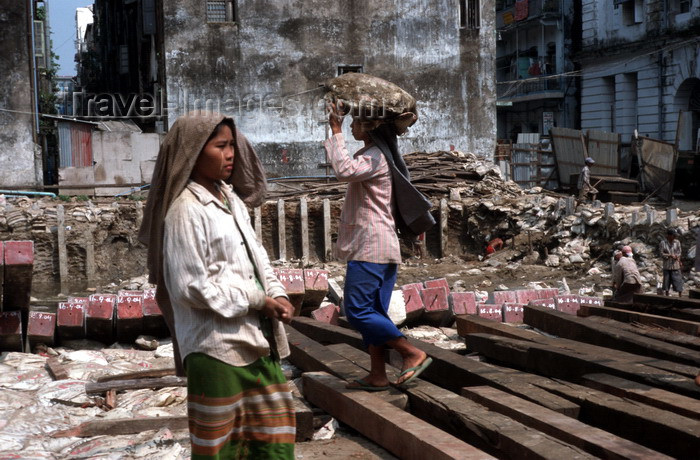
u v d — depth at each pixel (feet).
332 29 97.40
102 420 14.79
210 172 9.06
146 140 91.66
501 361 19.33
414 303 27.63
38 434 14.70
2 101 88.12
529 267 70.28
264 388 9.18
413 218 13.97
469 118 102.73
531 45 156.25
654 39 119.96
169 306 9.74
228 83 94.38
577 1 143.13
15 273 20.42
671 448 11.28
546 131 148.97
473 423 11.76
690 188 102.37
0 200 77.51
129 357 22.72
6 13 87.97
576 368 16.22
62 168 88.74
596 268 67.36
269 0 94.89
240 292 8.77
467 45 102.12
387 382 14.33
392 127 14.03
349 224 13.82
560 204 76.33
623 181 93.40
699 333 21.09
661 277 60.44
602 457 10.41
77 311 24.54
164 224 9.04
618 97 130.11
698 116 117.80
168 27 92.22
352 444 13.33
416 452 11.21
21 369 20.43
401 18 99.71
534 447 10.48
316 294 25.73
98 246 77.30
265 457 9.26
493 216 81.76
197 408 8.87
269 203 80.79
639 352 18.74
